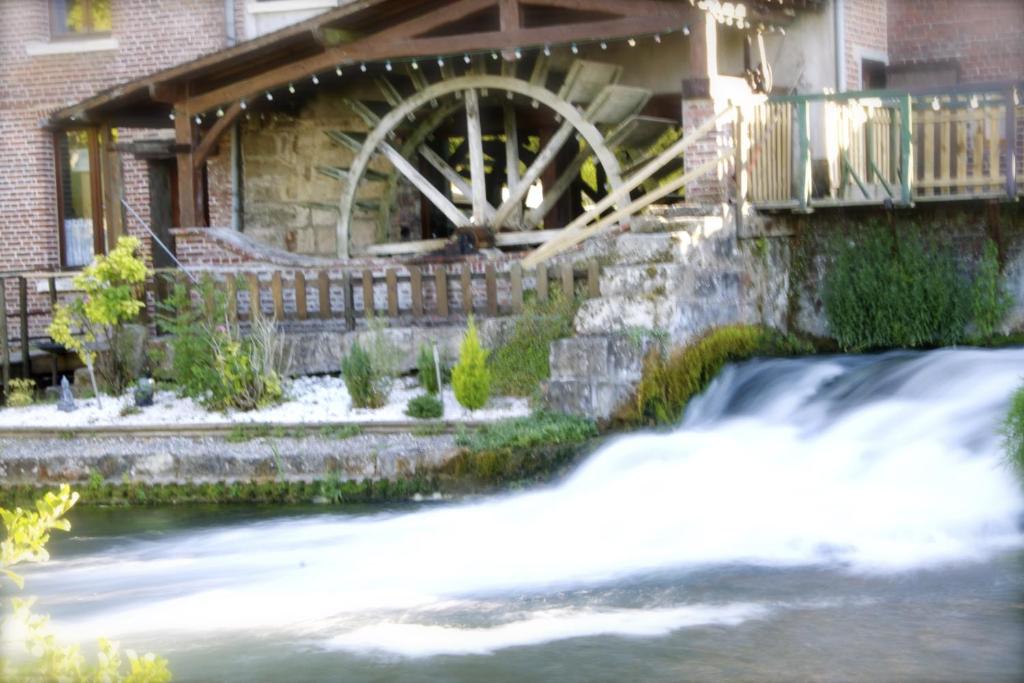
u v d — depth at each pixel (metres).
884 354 13.74
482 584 9.81
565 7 15.33
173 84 16.69
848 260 14.62
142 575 10.47
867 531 10.25
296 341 14.73
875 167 13.70
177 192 19.88
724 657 7.93
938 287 14.23
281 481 12.54
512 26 15.46
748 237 14.06
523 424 12.41
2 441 13.50
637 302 12.86
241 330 15.21
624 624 8.68
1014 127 13.16
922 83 18.00
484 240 16.56
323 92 17.97
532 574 9.99
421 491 12.31
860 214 14.67
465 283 14.41
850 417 11.96
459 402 13.03
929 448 11.12
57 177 20.22
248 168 18.34
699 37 14.65
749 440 12.01
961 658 7.69
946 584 9.04
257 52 16.28
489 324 13.97
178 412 13.87
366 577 10.16
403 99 17.27
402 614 9.17
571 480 11.97
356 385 13.47
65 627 9.19
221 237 16.12
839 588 9.13
